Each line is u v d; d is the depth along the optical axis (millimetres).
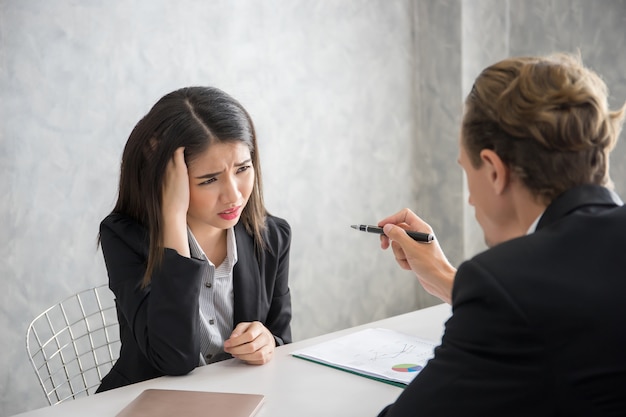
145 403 1247
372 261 3299
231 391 1313
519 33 3117
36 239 2338
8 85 2232
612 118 913
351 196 3170
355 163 3166
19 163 2279
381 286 3348
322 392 1295
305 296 3068
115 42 2428
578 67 915
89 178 2426
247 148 1557
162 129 1504
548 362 785
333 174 3094
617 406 782
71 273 2424
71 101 2357
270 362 1465
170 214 1500
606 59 2807
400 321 1724
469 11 3131
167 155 1492
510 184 931
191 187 1534
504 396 801
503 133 903
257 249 1725
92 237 2455
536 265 826
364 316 3295
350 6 3061
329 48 3012
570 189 899
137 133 1555
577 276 813
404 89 3305
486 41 3180
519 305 798
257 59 2789
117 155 2475
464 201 3232
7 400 2320
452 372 837
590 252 833
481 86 935
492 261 841
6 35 2213
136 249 1574
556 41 2982
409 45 3295
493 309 812
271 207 2900
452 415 831
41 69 2289
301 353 1494
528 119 876
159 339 1427
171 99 1545
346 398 1264
